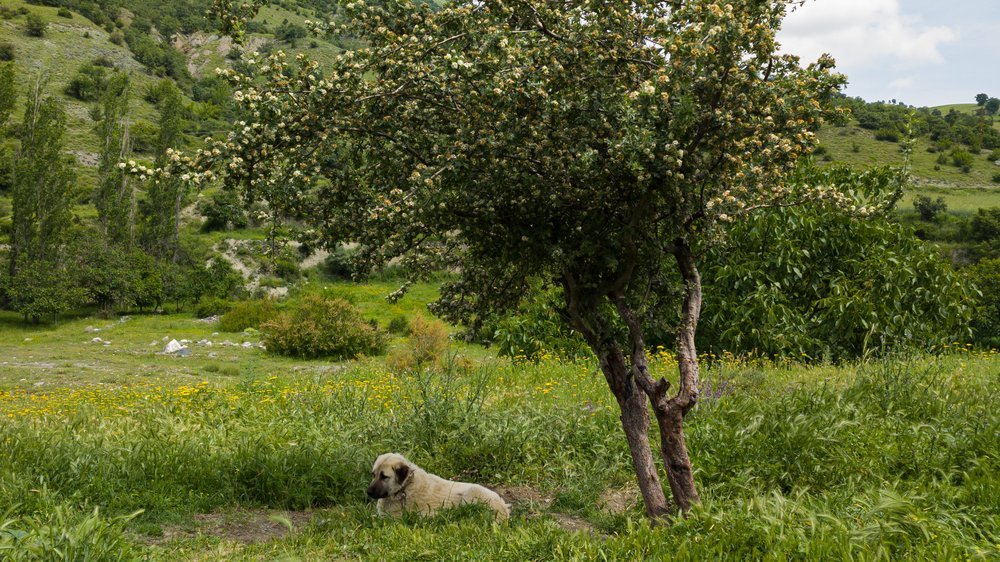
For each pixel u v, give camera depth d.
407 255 7.15
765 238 16.47
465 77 5.34
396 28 5.91
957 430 7.25
